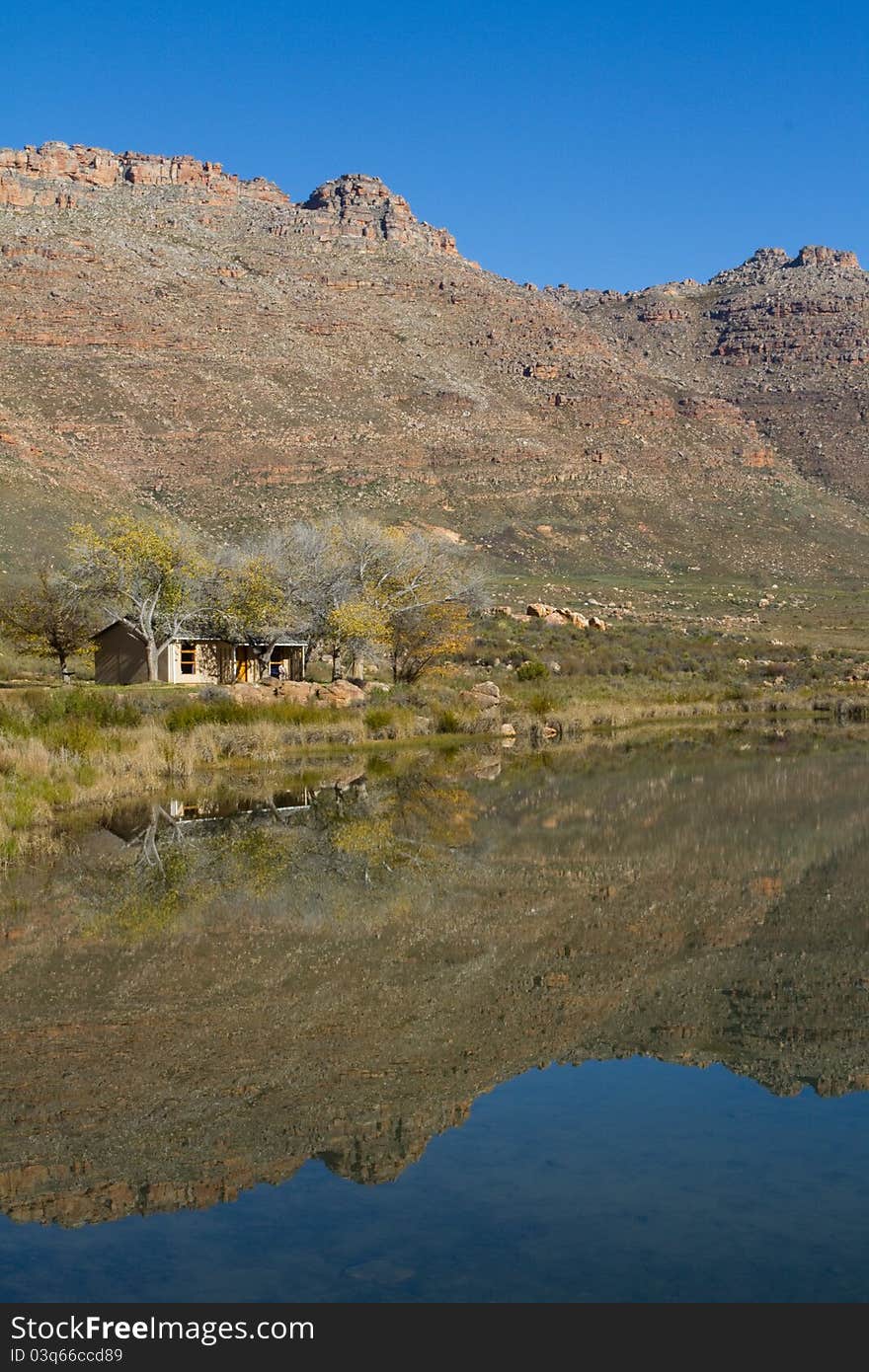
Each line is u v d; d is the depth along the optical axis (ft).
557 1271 16.90
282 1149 20.85
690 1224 18.21
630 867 49.47
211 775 87.30
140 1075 24.18
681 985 30.91
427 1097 23.17
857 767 93.86
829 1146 21.02
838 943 35.65
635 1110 22.59
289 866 49.80
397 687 146.30
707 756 104.22
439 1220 18.40
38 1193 19.33
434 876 47.26
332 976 31.65
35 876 47.55
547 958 33.76
